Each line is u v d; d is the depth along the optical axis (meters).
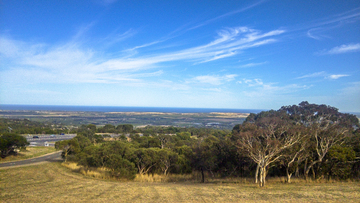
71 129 105.69
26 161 39.72
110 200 13.53
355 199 13.12
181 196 14.80
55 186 18.61
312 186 18.34
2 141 40.03
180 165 31.20
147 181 26.31
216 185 21.22
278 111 42.97
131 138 64.19
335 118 32.59
